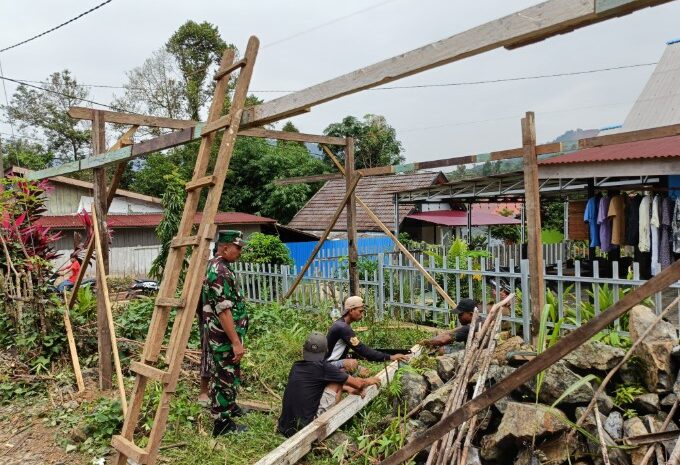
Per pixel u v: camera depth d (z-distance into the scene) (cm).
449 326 759
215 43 3456
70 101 4006
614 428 360
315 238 2173
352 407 481
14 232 740
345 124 3444
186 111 3566
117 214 2069
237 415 502
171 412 495
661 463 314
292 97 371
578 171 859
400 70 305
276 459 387
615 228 922
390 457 320
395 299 870
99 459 427
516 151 618
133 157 498
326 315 881
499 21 257
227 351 468
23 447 458
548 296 615
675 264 219
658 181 920
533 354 416
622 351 398
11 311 691
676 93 1372
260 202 2711
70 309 669
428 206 2180
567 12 230
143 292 1227
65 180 1873
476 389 388
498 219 2206
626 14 223
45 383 584
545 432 351
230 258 494
